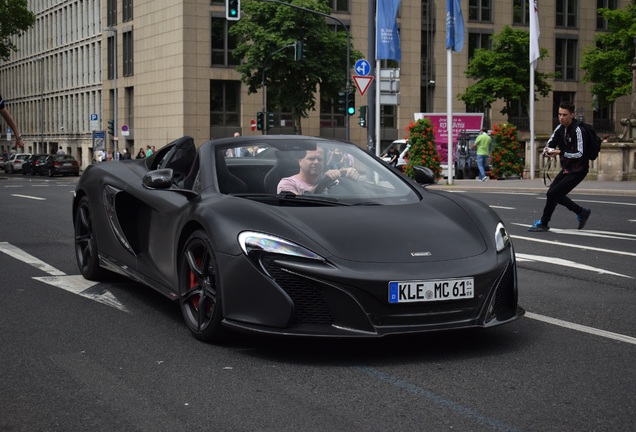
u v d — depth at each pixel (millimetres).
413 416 4027
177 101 58219
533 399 4289
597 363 4973
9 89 99500
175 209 6051
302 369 4848
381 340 5500
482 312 5109
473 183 29828
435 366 4906
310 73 46188
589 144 12094
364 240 5145
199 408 4152
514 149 33688
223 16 57906
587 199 19500
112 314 6359
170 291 6059
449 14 28672
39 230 12602
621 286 7695
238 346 5367
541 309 6586
